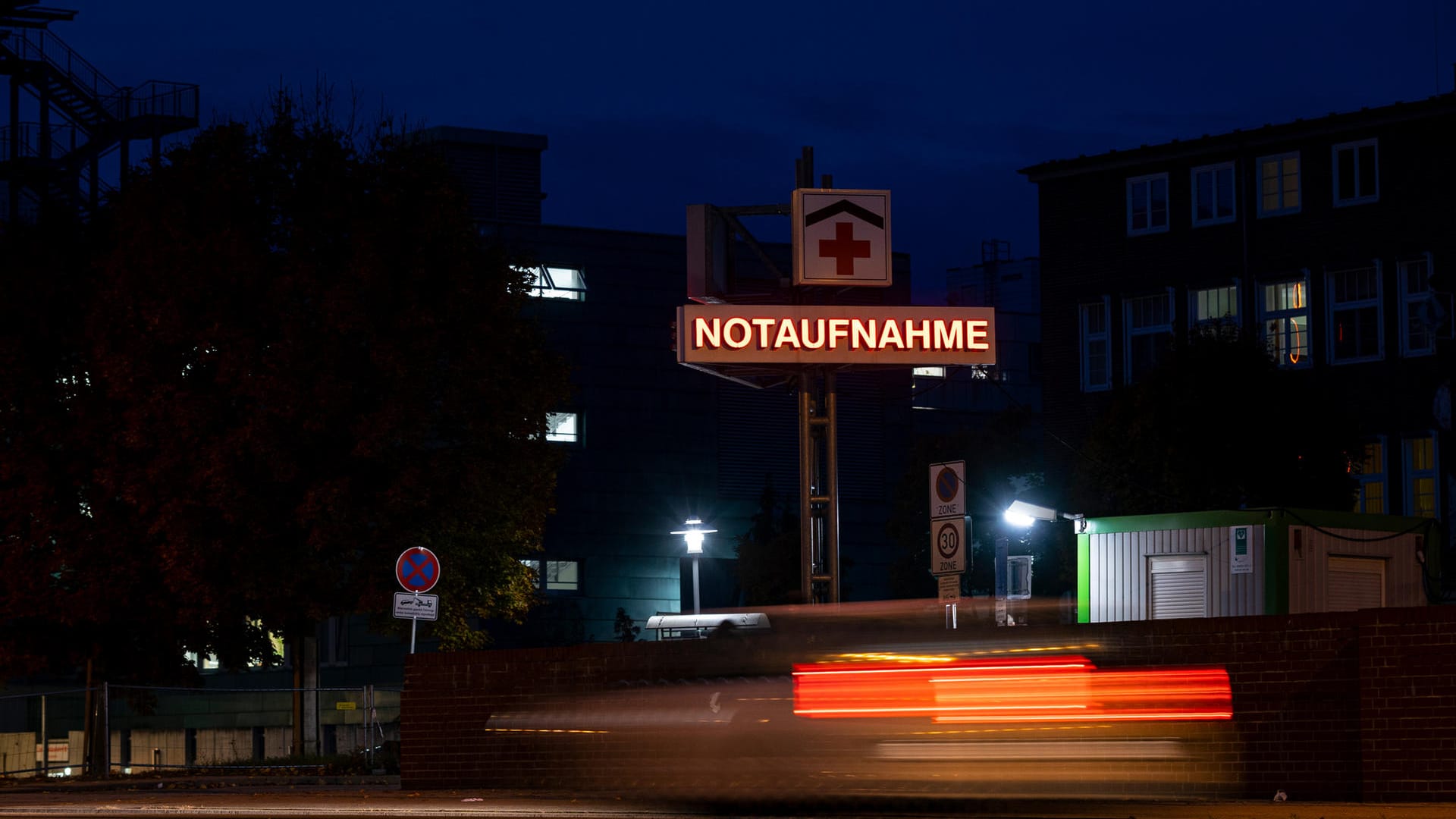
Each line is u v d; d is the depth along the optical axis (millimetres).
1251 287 49031
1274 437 38375
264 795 20578
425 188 33875
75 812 18422
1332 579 24812
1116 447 39625
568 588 63031
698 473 65250
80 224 36406
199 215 32906
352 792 21031
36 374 33969
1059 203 52344
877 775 17469
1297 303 48531
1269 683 15742
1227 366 38875
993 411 72750
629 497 64062
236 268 32062
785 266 64438
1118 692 16344
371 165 34219
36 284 34406
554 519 62812
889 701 17547
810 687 18078
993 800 15969
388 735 35938
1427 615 15047
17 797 22891
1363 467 45656
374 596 32438
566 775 19641
